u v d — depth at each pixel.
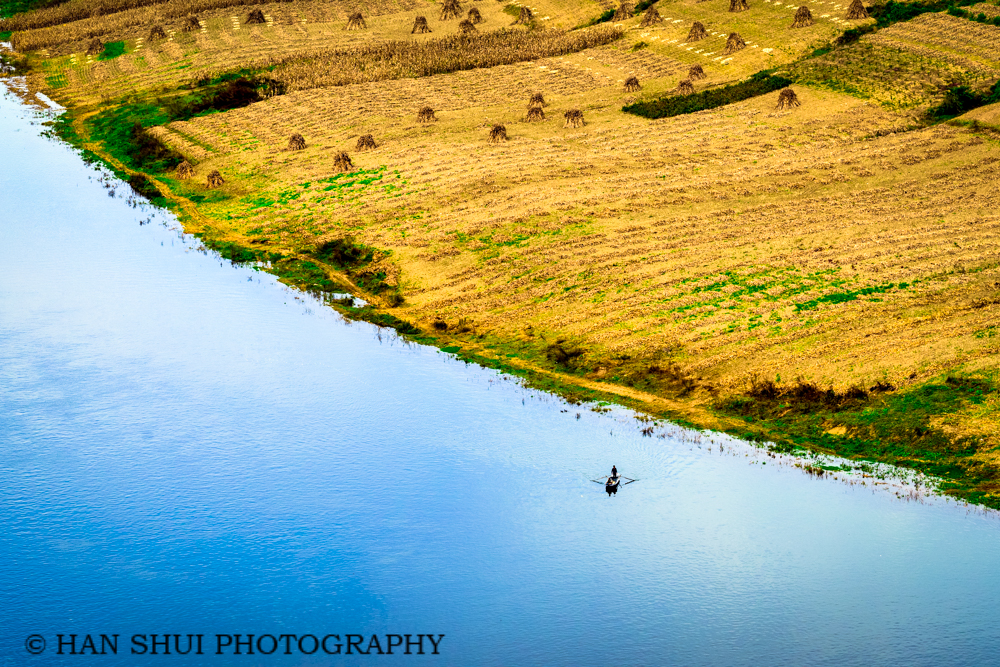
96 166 84.62
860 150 78.69
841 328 53.72
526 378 51.47
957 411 45.88
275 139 86.50
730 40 101.12
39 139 90.94
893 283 58.09
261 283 63.19
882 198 70.75
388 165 79.00
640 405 48.88
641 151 79.94
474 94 96.06
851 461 43.84
